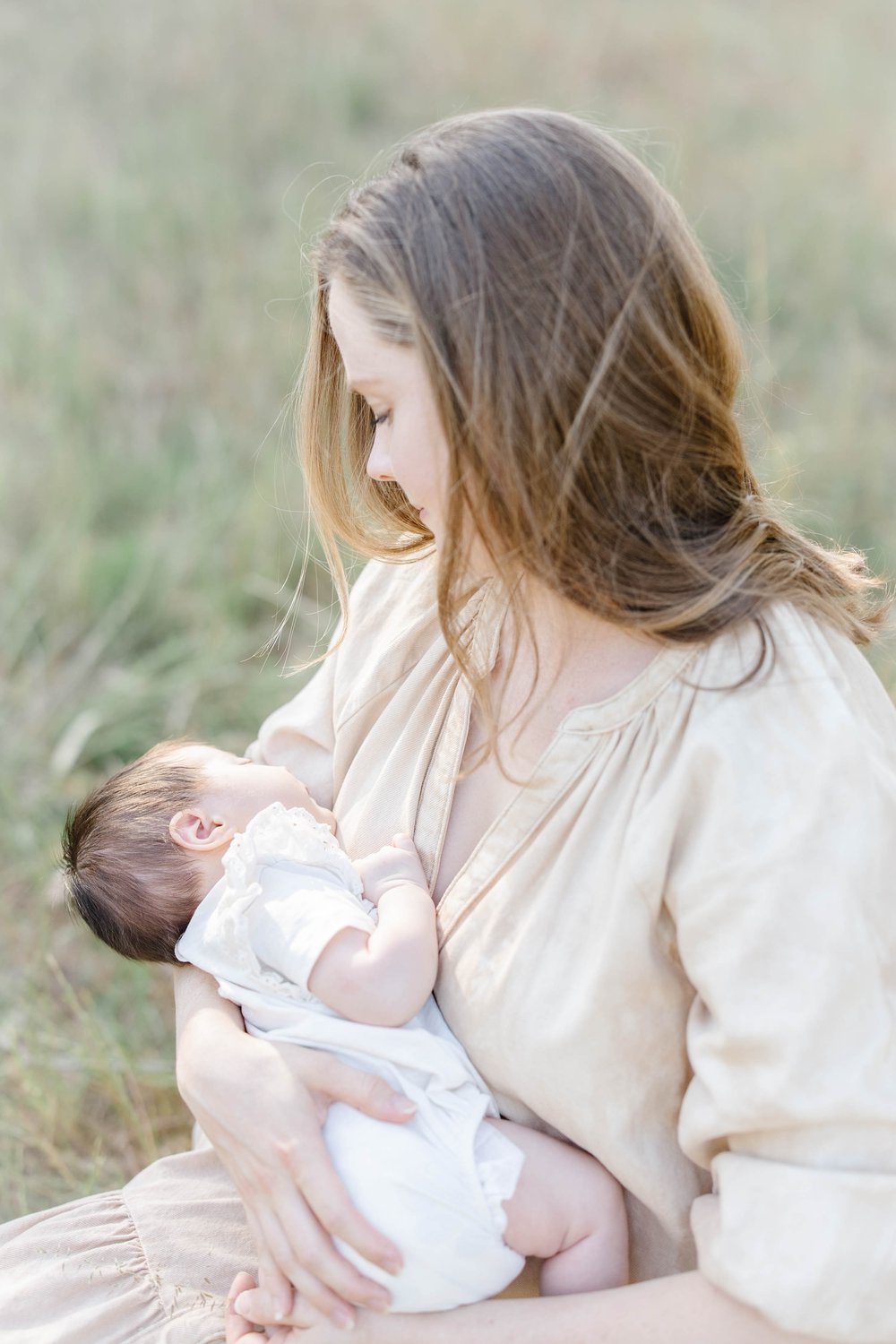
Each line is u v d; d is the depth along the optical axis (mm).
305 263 1654
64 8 7289
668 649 1243
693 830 1185
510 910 1320
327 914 1419
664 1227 1312
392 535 1621
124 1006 2645
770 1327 1146
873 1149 1104
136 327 4867
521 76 6551
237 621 3697
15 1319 1472
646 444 1212
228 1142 1360
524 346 1180
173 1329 1449
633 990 1223
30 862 2936
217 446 4227
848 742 1148
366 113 6410
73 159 5738
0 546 3857
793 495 3609
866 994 1104
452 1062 1340
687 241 1253
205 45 6848
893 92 6473
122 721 3348
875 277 5078
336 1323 1298
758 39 7125
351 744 1673
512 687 1405
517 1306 1260
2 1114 2367
